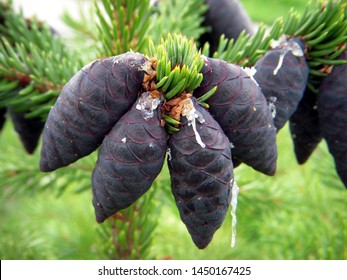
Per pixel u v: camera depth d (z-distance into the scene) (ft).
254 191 0.77
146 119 0.38
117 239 0.64
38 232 0.93
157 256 0.77
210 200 0.38
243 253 0.88
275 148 0.42
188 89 0.39
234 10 0.62
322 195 0.86
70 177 0.72
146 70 0.39
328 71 0.48
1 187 0.74
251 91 0.40
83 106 0.38
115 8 0.55
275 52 0.45
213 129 0.38
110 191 0.38
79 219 0.93
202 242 0.39
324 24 0.47
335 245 0.71
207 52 0.53
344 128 0.46
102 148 0.39
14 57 0.56
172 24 0.61
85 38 0.80
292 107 0.45
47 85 0.57
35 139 0.60
